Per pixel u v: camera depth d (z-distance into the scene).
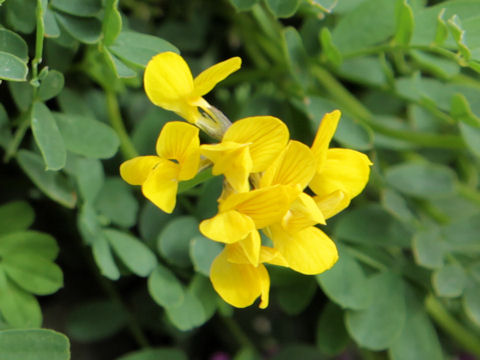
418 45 0.16
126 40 0.15
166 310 0.16
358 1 0.17
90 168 0.16
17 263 0.16
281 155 0.13
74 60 0.17
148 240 0.17
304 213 0.13
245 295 0.14
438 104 0.17
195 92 0.13
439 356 0.17
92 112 0.17
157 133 0.17
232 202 0.13
